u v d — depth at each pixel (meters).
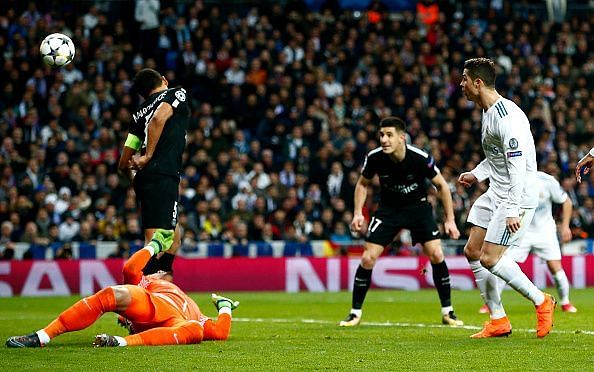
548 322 12.36
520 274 12.27
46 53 14.16
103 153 29.91
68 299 23.81
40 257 26.09
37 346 10.85
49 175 28.73
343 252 28.16
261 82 34.16
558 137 33.75
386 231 15.48
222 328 12.21
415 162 15.20
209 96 33.25
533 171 12.30
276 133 32.19
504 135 11.93
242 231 27.66
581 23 39.94
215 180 29.66
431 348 11.30
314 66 35.28
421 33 37.97
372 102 34.00
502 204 12.24
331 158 30.98
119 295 10.98
